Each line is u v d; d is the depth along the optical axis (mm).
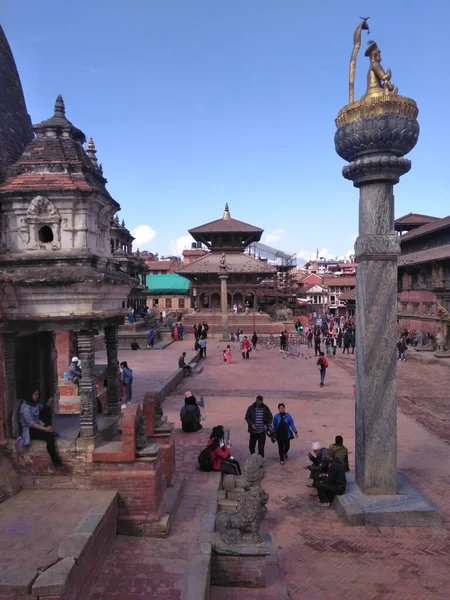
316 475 11711
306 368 31547
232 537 8133
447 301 37750
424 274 45156
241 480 8734
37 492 8969
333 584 8109
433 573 8414
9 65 12594
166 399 21938
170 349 38750
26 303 9547
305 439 16203
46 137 10523
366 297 10836
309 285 100000
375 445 10805
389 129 10312
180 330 48250
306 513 10734
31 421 9227
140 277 50719
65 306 9562
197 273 59656
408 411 20156
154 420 10523
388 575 8359
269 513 10727
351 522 10125
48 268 9766
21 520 7898
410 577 8297
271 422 14008
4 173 10586
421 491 11859
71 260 9961
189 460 12648
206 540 8250
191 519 9320
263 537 8414
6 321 9445
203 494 10492
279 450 13797
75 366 16484
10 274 9391
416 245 51688
